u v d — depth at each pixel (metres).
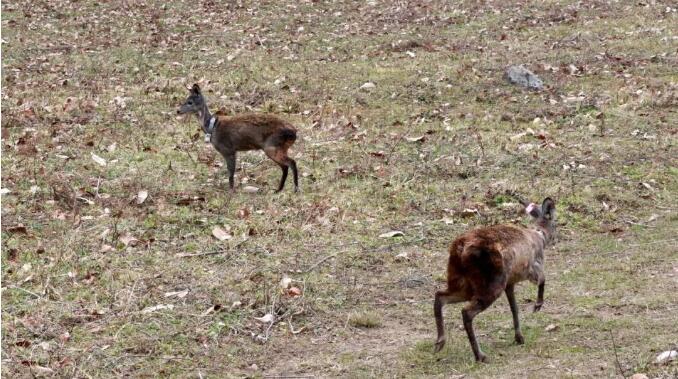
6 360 10.09
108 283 11.95
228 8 30.03
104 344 10.52
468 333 9.70
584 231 14.04
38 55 24.48
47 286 11.75
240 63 23.75
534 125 18.80
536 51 24.36
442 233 13.87
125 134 18.19
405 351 10.39
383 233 13.80
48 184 15.27
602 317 11.02
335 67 23.36
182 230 13.71
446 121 19.19
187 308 11.37
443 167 16.52
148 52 24.86
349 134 18.38
